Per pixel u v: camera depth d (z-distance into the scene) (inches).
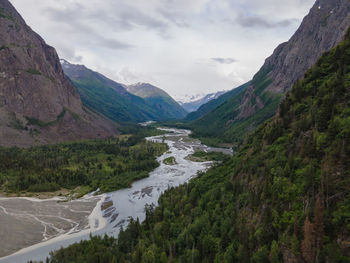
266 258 1528.1
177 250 2226.9
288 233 1533.0
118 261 2251.5
